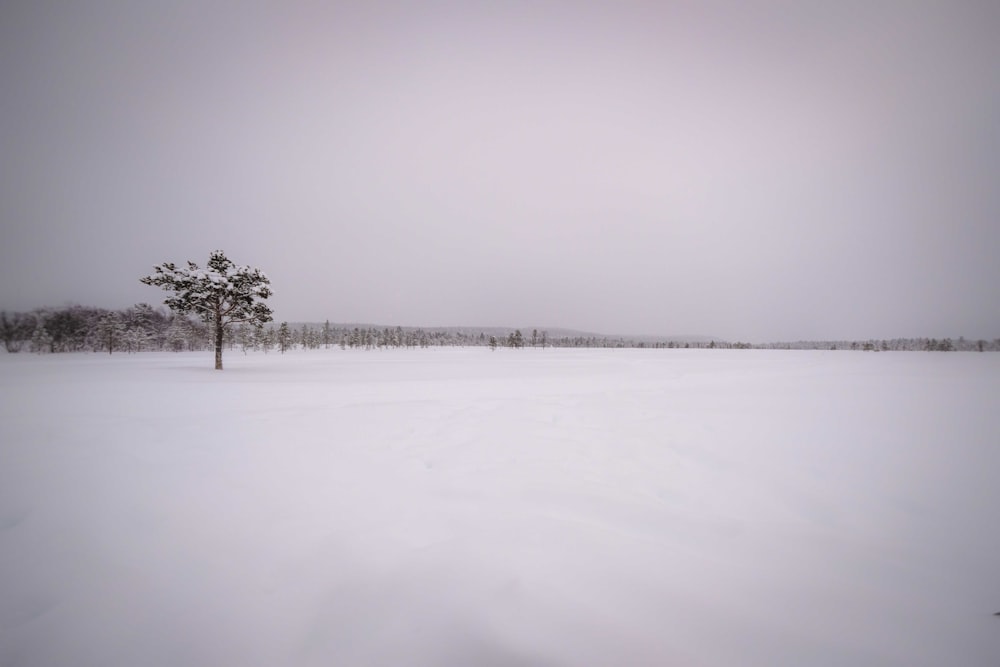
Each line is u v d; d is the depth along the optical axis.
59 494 3.54
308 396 9.45
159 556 2.62
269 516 3.17
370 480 3.95
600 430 6.00
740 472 4.24
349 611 2.16
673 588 2.33
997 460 4.63
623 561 2.59
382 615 2.13
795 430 6.02
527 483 3.88
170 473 4.08
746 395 9.80
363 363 26.48
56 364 22.75
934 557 2.66
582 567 2.52
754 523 3.14
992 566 2.55
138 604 2.20
